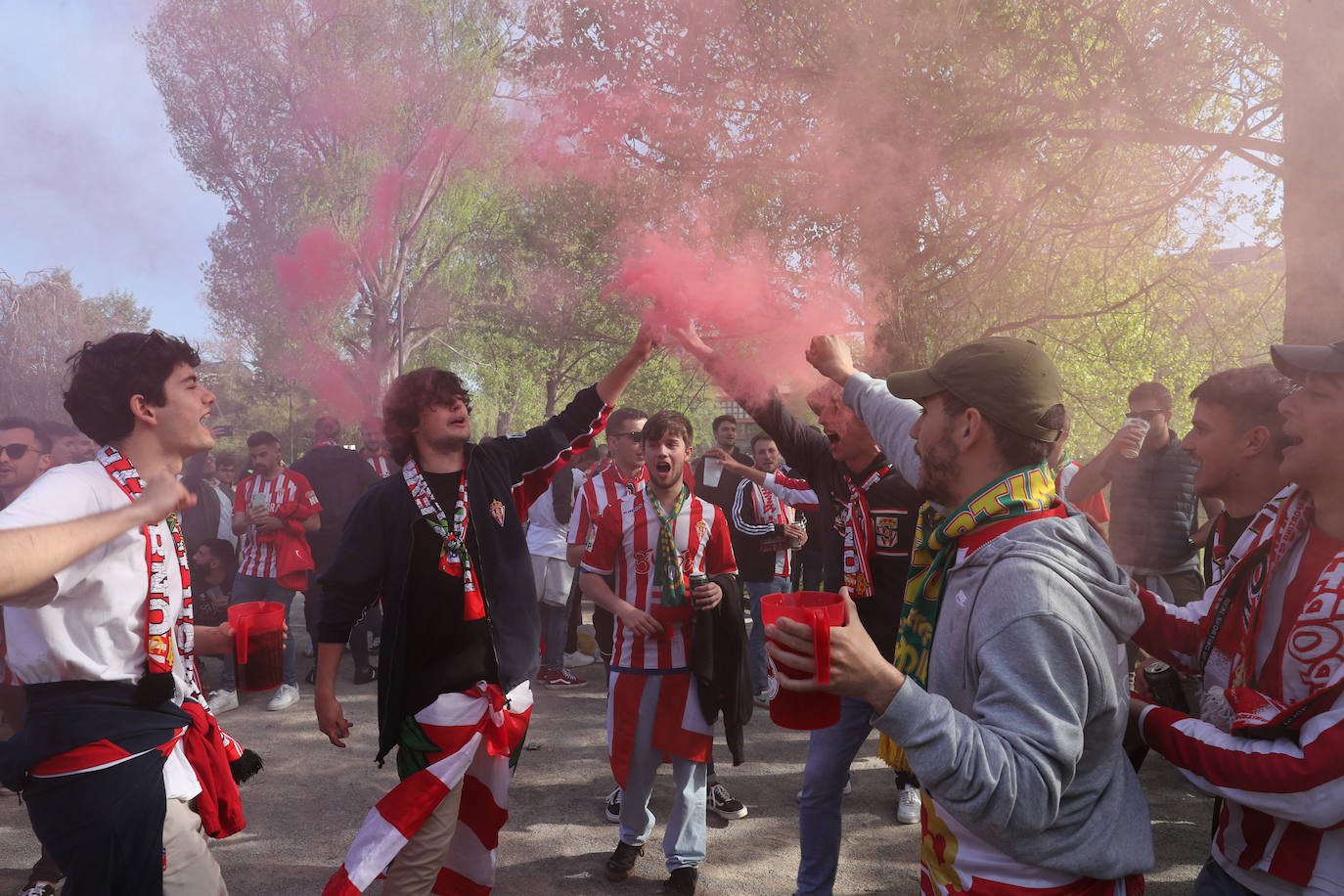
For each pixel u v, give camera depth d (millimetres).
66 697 1669
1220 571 2217
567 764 4355
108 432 1817
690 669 3068
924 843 1373
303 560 5469
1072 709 1133
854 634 1114
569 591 5965
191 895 1800
